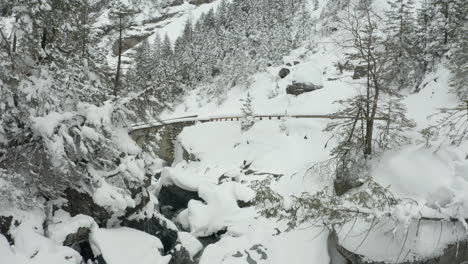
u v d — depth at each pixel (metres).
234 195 20.25
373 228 13.57
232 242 16.14
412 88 33.16
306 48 62.03
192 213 19.48
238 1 94.12
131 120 14.39
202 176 26.20
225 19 92.69
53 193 12.47
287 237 15.81
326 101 38.38
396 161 16.61
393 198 13.27
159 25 125.19
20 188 11.62
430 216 12.38
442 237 12.41
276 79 56.66
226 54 69.31
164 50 75.00
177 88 14.65
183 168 34.50
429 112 25.77
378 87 18.66
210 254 15.08
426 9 34.59
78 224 11.99
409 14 37.84
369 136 18.75
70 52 14.02
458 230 12.27
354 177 17.59
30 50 12.19
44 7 11.14
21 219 10.88
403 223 11.96
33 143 11.89
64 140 11.55
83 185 13.13
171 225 16.73
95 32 15.20
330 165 21.28
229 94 60.03
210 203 20.11
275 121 34.88
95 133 11.89
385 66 21.97
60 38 13.77
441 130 18.50
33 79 11.34
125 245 12.53
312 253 14.69
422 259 12.33
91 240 12.31
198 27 84.94
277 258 14.88
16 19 11.16
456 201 12.12
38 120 10.90
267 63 64.25
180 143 39.47
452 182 13.24
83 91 13.27
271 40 66.44
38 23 11.74
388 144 19.23
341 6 63.56
